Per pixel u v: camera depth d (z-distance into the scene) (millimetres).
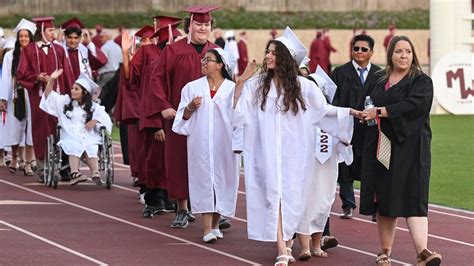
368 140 14203
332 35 77438
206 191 16469
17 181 24156
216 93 16625
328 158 15062
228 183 16594
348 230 17828
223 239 16828
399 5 83000
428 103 13922
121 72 20906
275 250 15891
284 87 14469
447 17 40781
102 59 27062
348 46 77500
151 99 17797
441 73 40625
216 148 16547
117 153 29906
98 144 22859
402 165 13969
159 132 18219
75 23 26812
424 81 13977
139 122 19328
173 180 17453
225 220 17703
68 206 20312
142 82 20078
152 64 18609
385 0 83250
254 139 14680
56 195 21828
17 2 78625
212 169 16516
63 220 18609
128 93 20344
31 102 24141
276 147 14477
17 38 24953
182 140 17359
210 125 16547
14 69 25172
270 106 14531
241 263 14883
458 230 17812
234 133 15445
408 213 14023
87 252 15625
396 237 17062
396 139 13922
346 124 14547
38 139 23969
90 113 22844
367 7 82875
